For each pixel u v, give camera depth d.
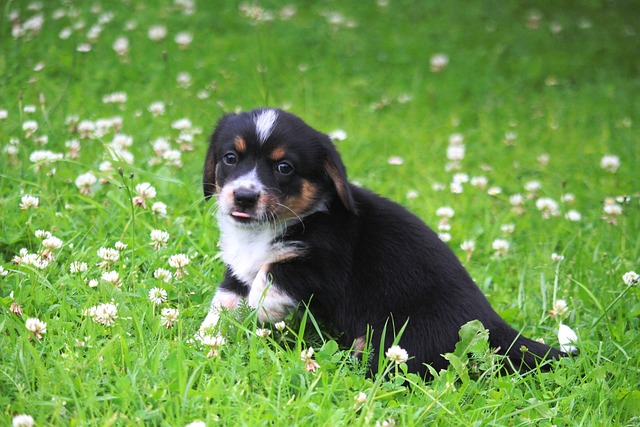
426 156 9.20
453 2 14.69
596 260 6.71
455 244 7.16
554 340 5.62
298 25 12.85
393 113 10.62
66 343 4.71
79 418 4.04
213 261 6.09
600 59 13.06
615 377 5.03
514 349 5.12
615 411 4.70
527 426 4.48
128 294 5.22
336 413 4.24
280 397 4.36
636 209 7.91
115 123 8.19
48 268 5.62
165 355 4.68
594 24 14.40
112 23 11.75
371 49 12.48
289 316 5.21
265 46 11.92
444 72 11.96
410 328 5.05
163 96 9.73
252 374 4.63
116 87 10.00
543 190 8.50
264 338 4.96
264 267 5.23
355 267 5.24
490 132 10.15
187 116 9.23
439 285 5.14
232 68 11.02
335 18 12.83
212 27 12.46
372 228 5.31
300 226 5.31
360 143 9.30
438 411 4.50
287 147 5.26
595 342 5.48
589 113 11.05
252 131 5.31
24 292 5.30
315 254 5.22
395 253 5.21
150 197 6.30
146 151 8.06
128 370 4.41
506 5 14.90
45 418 4.07
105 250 5.59
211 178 5.73
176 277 5.66
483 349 4.87
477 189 8.22
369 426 4.14
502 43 13.21
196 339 4.95
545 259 6.68
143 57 10.84
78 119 8.39
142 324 4.99
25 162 7.20
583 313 6.07
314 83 11.09
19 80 9.35
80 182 6.66
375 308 5.15
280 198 5.23
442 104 11.00
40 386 4.32
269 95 10.28
